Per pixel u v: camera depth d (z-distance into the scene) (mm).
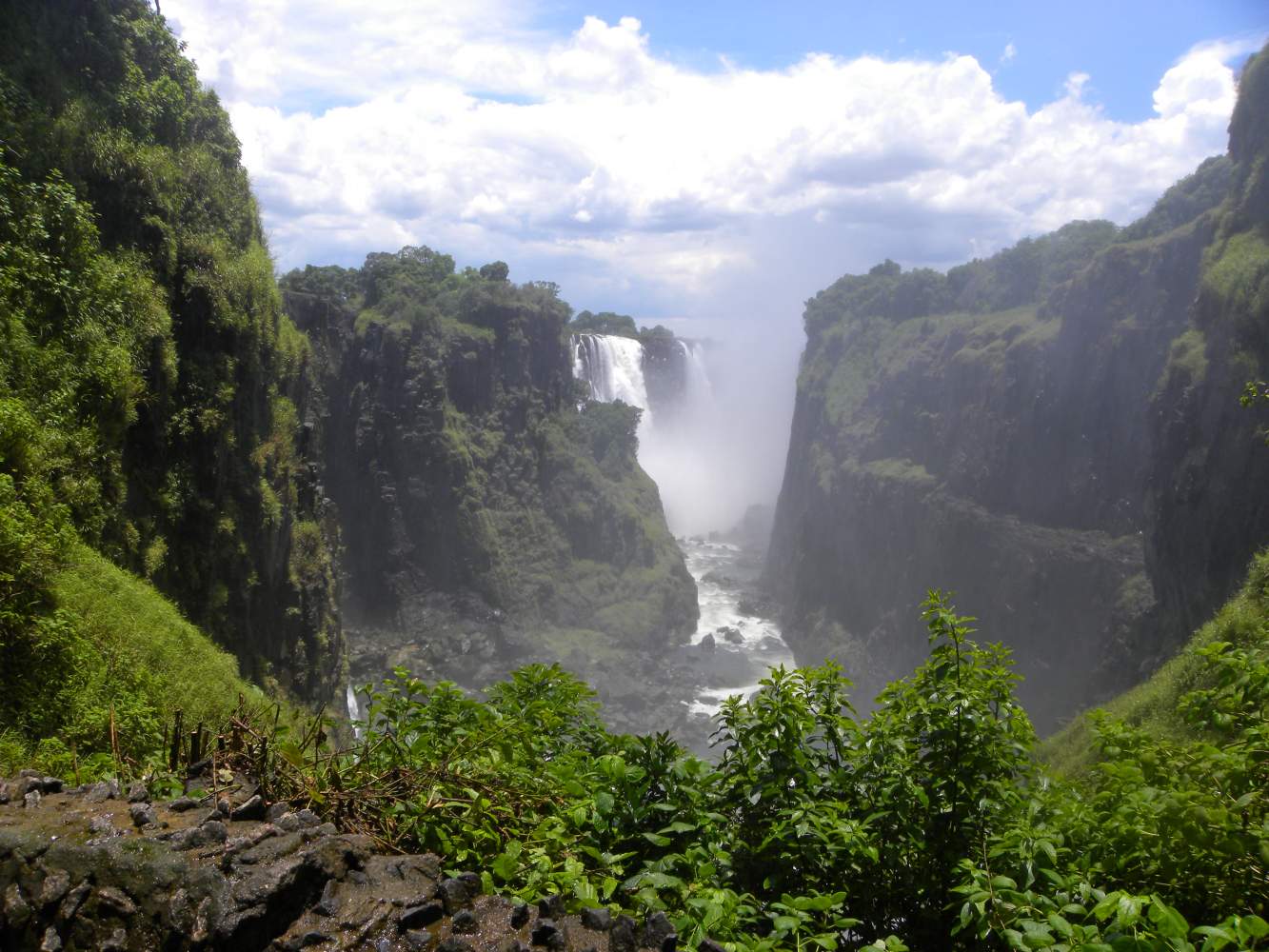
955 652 6078
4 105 23672
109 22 30453
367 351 76688
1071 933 3840
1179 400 44875
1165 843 4867
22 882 3689
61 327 21109
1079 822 5469
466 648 74812
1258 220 47188
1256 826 4707
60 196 22531
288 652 33781
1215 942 3549
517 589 81125
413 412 77125
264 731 5816
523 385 88625
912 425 85062
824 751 6168
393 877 3996
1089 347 64000
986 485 71938
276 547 32250
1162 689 25312
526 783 5391
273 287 33312
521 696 6828
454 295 86250
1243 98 51219
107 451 20719
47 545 13375
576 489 90125
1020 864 5035
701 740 64188
